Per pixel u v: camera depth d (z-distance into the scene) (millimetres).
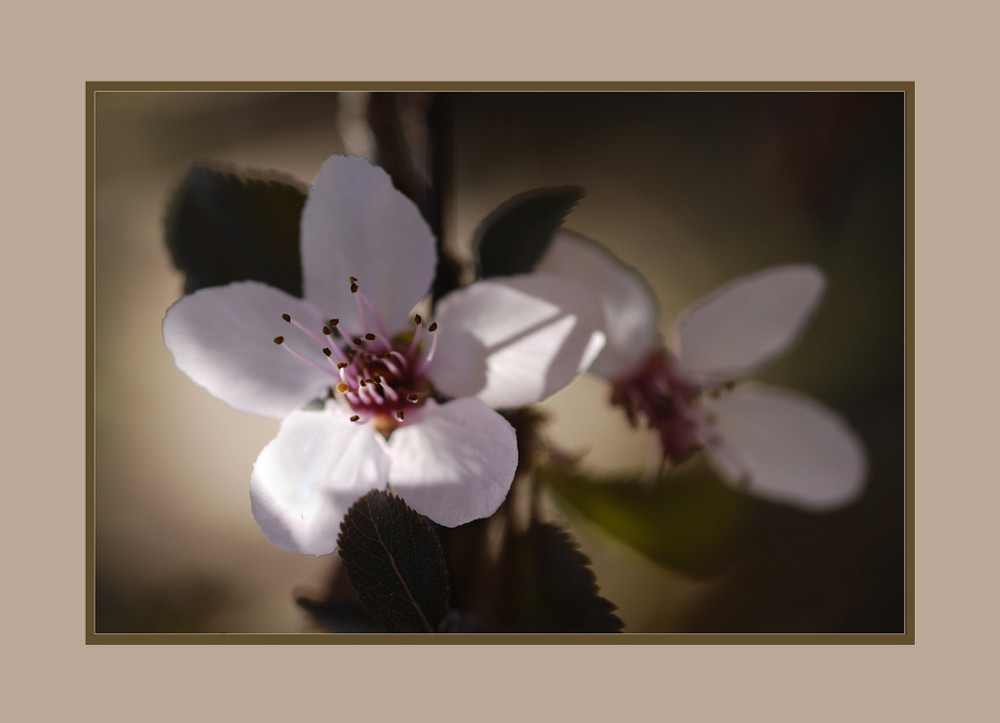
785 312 192
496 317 175
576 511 178
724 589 197
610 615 175
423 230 176
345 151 183
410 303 177
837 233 209
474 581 176
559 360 175
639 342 191
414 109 182
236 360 176
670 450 190
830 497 198
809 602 197
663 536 177
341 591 178
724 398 196
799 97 209
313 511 174
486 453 173
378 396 177
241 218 176
